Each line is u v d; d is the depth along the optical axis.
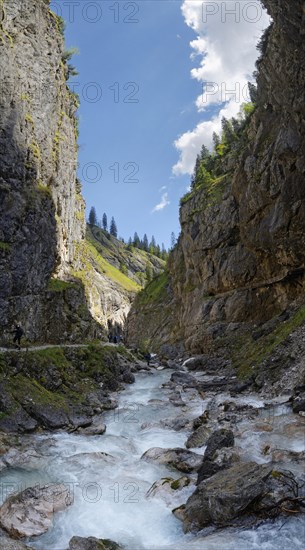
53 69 47.50
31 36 43.97
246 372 31.73
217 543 10.03
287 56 33.25
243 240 50.12
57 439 19.09
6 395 20.64
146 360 50.69
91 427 21.05
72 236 54.12
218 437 15.72
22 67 41.59
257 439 17.09
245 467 12.65
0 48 37.03
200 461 15.44
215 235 57.97
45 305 36.53
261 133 47.66
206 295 59.75
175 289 82.12
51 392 24.08
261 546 9.80
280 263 42.78
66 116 52.56
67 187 51.09
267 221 43.53
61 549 10.44
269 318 46.16
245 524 10.66
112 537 11.00
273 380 26.73
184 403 26.25
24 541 10.73
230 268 53.19
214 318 53.81
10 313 31.30
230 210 56.38
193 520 11.23
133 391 31.11
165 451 16.53
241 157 51.81
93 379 29.77
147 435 20.20
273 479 11.94
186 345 57.00
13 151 35.78
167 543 10.64
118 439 19.27
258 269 48.81
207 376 37.56
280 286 45.22
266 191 43.34
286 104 37.03
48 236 38.66
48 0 49.47
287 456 14.36
